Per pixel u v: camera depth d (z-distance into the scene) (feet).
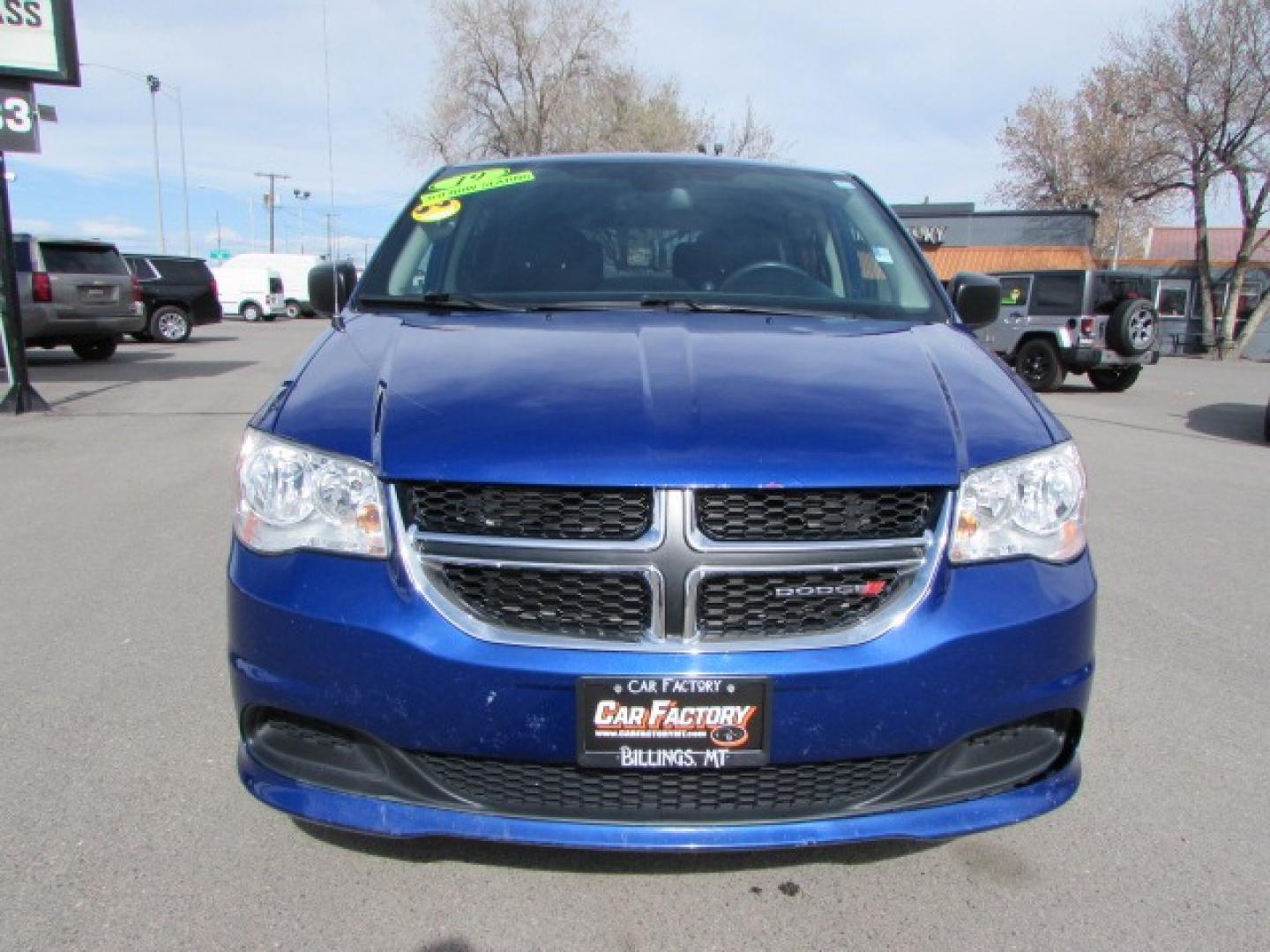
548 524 6.42
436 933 7.01
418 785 6.62
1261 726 10.51
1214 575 16.16
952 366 8.12
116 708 10.53
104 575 15.11
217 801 8.68
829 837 6.54
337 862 7.79
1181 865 7.95
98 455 24.70
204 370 46.83
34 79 29.76
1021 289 51.72
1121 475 25.62
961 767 6.84
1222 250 145.89
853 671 6.34
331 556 6.72
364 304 10.03
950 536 6.68
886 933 7.07
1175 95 97.40
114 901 7.30
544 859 7.84
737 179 11.77
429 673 6.37
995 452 6.98
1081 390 53.72
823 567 6.43
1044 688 6.81
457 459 6.52
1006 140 154.10
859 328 9.05
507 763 6.57
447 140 129.59
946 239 132.16
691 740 6.36
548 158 12.31
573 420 6.72
